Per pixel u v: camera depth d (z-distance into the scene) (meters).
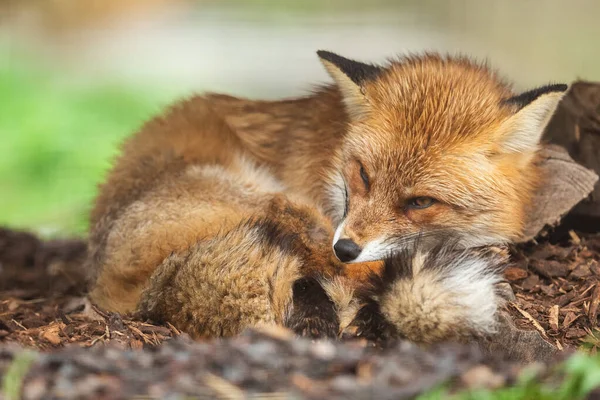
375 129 10.20
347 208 10.23
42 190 25.39
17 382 6.36
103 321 9.14
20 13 45.88
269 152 11.95
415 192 9.72
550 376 6.66
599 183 11.73
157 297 8.91
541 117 10.01
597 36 44.59
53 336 8.62
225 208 10.36
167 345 7.54
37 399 6.26
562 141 12.66
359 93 10.45
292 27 52.25
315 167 11.25
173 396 6.25
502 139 9.99
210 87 36.81
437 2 55.72
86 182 25.55
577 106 12.55
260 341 7.17
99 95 34.44
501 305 9.40
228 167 11.55
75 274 13.92
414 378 6.35
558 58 41.28
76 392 6.34
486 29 48.72
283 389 6.30
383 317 8.20
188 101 12.93
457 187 9.76
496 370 6.71
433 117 9.98
